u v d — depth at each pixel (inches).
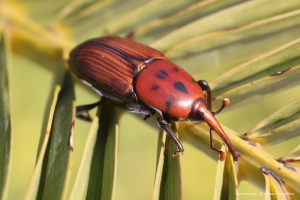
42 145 5.7
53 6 6.9
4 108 5.9
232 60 6.4
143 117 6.5
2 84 6.2
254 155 5.8
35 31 6.7
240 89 6.1
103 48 6.4
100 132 6.0
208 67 6.4
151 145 8.2
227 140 5.9
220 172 5.7
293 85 6.0
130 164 8.1
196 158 8.1
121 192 7.9
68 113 6.0
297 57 5.9
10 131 5.7
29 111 8.1
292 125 5.8
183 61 6.4
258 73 6.0
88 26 6.8
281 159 5.8
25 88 8.2
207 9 6.4
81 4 6.8
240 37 6.3
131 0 6.8
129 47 6.4
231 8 6.3
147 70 6.3
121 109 6.4
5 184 5.5
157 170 5.7
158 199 5.7
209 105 6.2
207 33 6.4
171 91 6.2
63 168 5.6
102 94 6.4
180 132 6.2
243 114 8.2
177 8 6.6
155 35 6.6
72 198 5.5
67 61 6.6
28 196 5.4
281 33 6.2
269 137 5.9
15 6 6.8
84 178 5.7
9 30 6.7
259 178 5.8
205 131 6.1
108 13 6.8
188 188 8.0
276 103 8.2
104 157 5.8
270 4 6.3
